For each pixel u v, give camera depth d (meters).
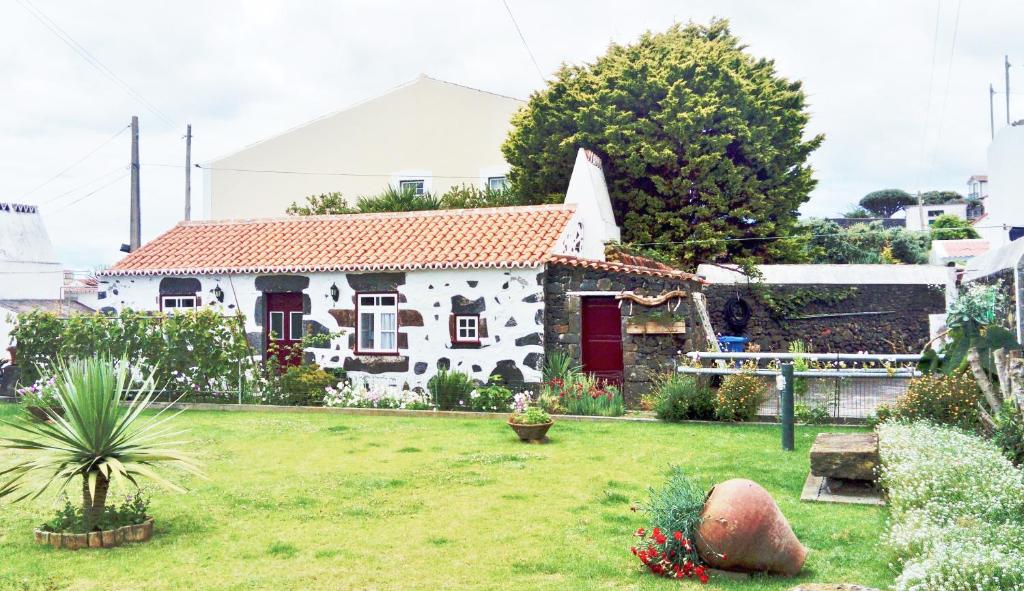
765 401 16.44
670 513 7.68
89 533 8.38
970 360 11.88
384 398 18.14
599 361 19.06
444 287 19.72
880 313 26.62
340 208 32.03
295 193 37.56
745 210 27.92
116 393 8.90
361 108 37.00
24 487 10.55
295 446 13.70
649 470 11.65
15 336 18.88
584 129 28.77
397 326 20.14
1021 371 12.35
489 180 35.66
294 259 21.23
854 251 43.88
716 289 26.55
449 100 36.19
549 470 11.72
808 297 26.80
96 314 19.30
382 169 36.75
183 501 10.11
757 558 7.38
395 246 20.98
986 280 19.98
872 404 15.38
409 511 9.66
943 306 26.38
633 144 27.48
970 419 12.58
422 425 15.94
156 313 18.95
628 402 18.33
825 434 11.27
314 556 8.07
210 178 38.34
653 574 7.51
